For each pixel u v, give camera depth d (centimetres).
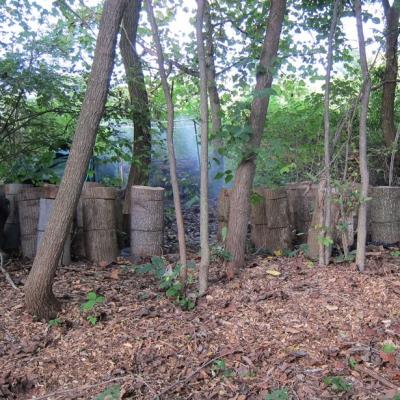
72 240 568
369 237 611
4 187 598
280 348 357
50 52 602
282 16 498
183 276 444
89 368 338
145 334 373
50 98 605
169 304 425
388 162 781
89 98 385
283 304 418
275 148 625
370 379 323
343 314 400
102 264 539
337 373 329
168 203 875
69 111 638
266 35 500
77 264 547
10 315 398
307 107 777
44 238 392
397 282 451
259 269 497
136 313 407
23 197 555
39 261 392
